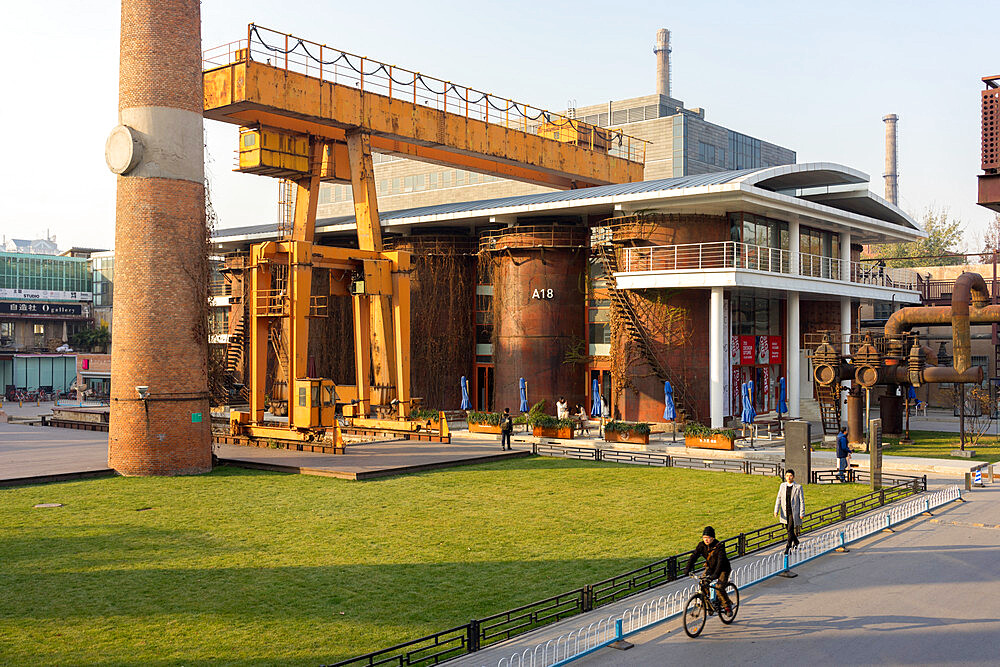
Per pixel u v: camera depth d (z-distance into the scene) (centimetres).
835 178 4697
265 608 1486
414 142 4553
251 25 3778
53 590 1595
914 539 2042
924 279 7219
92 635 1348
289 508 2405
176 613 1458
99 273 10112
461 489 2716
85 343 9631
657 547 1922
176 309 3073
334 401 3734
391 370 4278
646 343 4275
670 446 3784
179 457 3045
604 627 1390
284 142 4253
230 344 6022
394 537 2033
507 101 5059
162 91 3067
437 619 1432
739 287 4128
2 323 9700
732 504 2445
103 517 2281
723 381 4322
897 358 3897
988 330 6169
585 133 5716
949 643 1323
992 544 1986
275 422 3994
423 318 5206
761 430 4269
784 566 1722
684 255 4278
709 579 1398
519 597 1552
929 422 5216
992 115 1625
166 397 3036
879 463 2667
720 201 4025
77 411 5272
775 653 1280
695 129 8819
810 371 5162
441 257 5200
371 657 1127
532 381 4788
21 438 4200
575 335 4812
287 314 3825
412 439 4084
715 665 1230
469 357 5266
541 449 3694
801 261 4803
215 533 2083
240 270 6094
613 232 4494
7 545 1958
